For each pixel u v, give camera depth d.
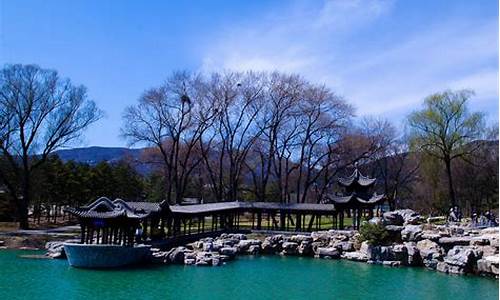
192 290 34.69
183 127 79.12
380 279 40.75
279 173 85.06
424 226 53.03
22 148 65.75
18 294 31.98
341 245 53.81
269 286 36.88
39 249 52.75
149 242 50.38
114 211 43.75
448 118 75.81
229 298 32.78
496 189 87.56
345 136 86.38
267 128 81.75
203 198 116.00
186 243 56.91
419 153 81.56
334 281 39.53
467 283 39.38
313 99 80.56
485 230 50.88
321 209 66.50
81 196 83.31
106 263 41.56
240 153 89.50
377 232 51.47
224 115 81.50
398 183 95.19
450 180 75.56
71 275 38.31
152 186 108.44
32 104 65.25
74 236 56.59
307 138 82.25
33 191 76.94
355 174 68.56
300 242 55.97
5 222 74.44
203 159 92.81
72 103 73.12
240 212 73.12
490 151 84.75
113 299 31.44
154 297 32.38
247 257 52.97
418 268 46.78
